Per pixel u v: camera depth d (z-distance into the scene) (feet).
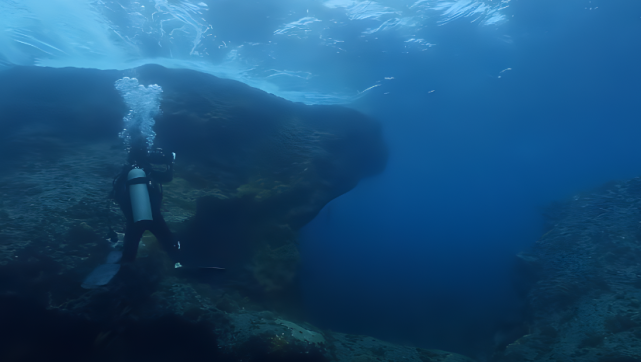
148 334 9.49
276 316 12.11
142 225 10.32
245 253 16.15
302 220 19.89
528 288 16.46
